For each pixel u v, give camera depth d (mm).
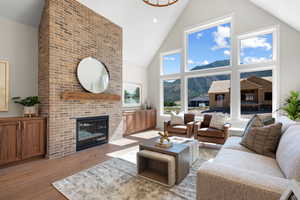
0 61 2836
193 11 5199
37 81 3293
